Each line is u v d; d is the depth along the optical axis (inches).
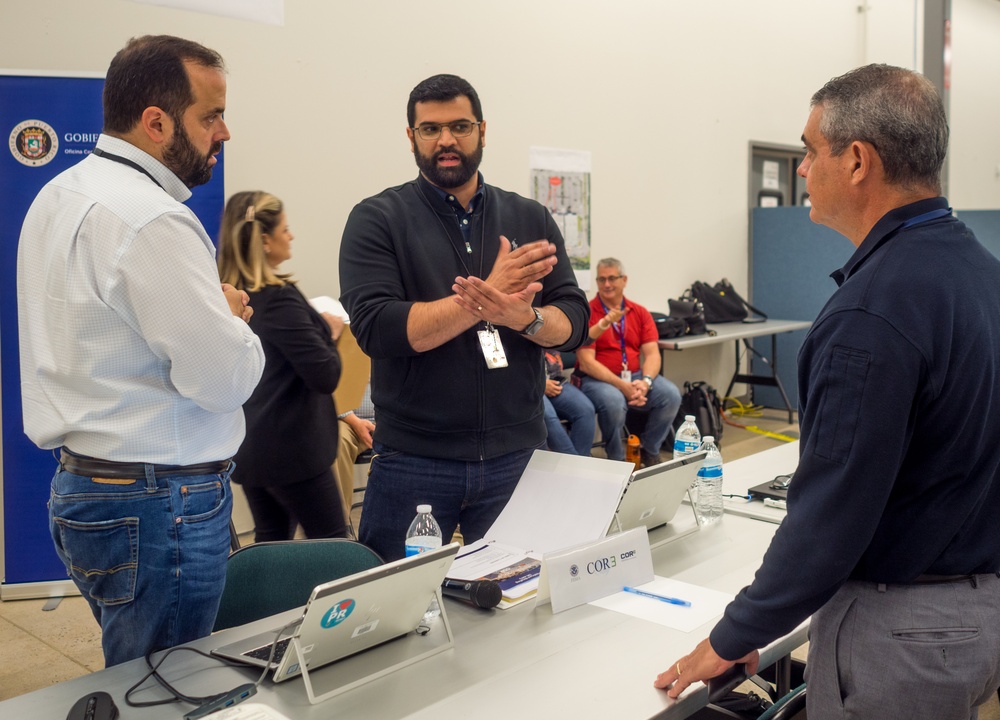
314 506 104.8
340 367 102.5
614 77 218.1
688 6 237.6
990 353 44.8
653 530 76.9
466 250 79.6
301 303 100.5
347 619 50.5
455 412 75.6
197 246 59.2
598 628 57.2
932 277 43.8
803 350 47.0
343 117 164.2
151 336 57.1
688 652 53.4
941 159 46.2
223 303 60.1
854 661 47.1
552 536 68.7
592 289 218.2
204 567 62.4
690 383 226.4
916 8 323.3
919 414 44.2
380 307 73.5
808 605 44.6
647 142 229.6
